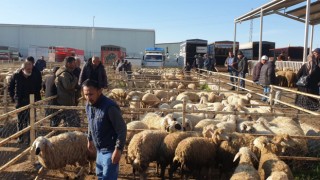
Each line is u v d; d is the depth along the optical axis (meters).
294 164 7.83
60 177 7.36
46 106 7.94
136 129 8.13
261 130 8.45
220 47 41.34
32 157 7.91
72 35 65.56
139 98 13.84
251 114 8.66
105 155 5.10
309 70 11.30
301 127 9.58
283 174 5.49
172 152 7.08
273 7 24.95
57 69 9.67
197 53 44.31
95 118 5.07
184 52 46.31
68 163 6.91
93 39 65.88
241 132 8.52
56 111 9.44
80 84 10.13
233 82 21.08
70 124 9.55
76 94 10.12
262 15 26.16
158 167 7.77
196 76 26.72
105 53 51.53
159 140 7.28
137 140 7.06
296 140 7.80
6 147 9.34
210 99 14.20
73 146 6.88
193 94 14.64
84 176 7.33
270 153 6.84
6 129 11.05
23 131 7.63
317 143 8.29
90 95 4.97
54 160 6.65
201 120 9.27
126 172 7.73
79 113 10.47
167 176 7.57
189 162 6.86
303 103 11.52
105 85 10.43
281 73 23.23
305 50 18.27
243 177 5.81
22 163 8.04
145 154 7.00
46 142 6.53
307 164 7.91
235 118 9.43
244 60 19.16
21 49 64.81
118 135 4.96
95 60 10.12
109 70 30.20
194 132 7.77
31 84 9.39
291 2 22.38
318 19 26.80
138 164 6.93
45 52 50.22
